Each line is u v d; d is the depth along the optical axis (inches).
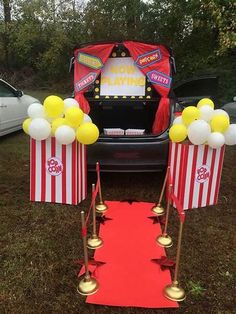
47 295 94.5
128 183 172.2
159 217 136.2
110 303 91.4
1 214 138.5
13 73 667.4
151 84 162.6
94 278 98.8
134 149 147.4
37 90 620.4
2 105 245.1
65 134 127.9
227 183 175.0
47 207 143.9
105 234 124.6
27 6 627.8
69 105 141.9
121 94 164.2
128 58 160.6
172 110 155.5
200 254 113.3
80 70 160.2
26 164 203.6
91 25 565.3
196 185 140.3
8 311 88.8
